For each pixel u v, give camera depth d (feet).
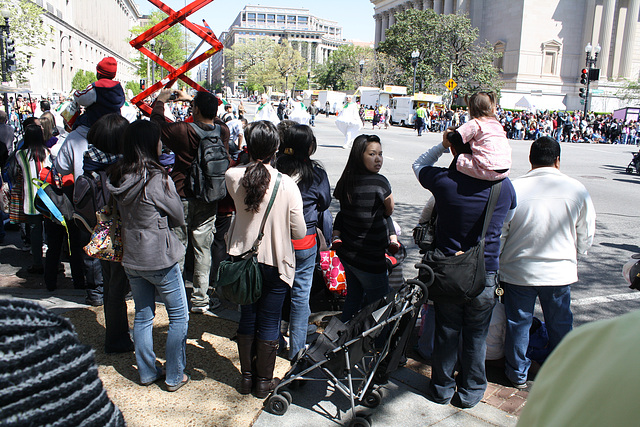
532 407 2.77
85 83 181.78
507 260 12.04
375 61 206.28
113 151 13.00
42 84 166.09
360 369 11.50
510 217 11.05
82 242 15.71
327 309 16.11
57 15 183.93
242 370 11.28
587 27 205.26
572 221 11.68
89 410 3.23
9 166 18.38
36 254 18.47
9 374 2.84
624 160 69.46
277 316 11.02
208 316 15.37
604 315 16.67
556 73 207.10
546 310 12.35
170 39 183.11
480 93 10.16
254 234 10.49
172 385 11.23
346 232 12.29
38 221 18.21
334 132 95.35
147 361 11.32
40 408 2.93
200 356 12.89
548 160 12.14
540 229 11.60
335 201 31.53
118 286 12.38
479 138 10.02
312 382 11.90
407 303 10.32
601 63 204.54
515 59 206.90
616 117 122.31
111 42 305.53
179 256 10.80
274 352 11.12
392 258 14.52
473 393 11.23
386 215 12.12
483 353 11.07
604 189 42.68
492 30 221.66
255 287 10.23
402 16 187.32
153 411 10.52
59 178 15.55
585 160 66.95
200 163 13.97
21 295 16.37
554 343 12.57
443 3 252.01
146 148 10.28
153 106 15.87
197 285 15.30
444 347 10.98
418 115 99.40
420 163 11.28
